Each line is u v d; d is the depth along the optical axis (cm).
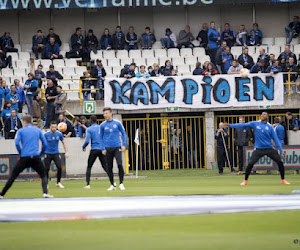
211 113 6794
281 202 2727
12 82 7462
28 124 3312
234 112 7088
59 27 8169
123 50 7738
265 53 7619
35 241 1791
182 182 4656
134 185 4416
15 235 1916
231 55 7219
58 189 4159
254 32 7869
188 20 8194
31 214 2425
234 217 2241
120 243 1714
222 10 8194
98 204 2798
